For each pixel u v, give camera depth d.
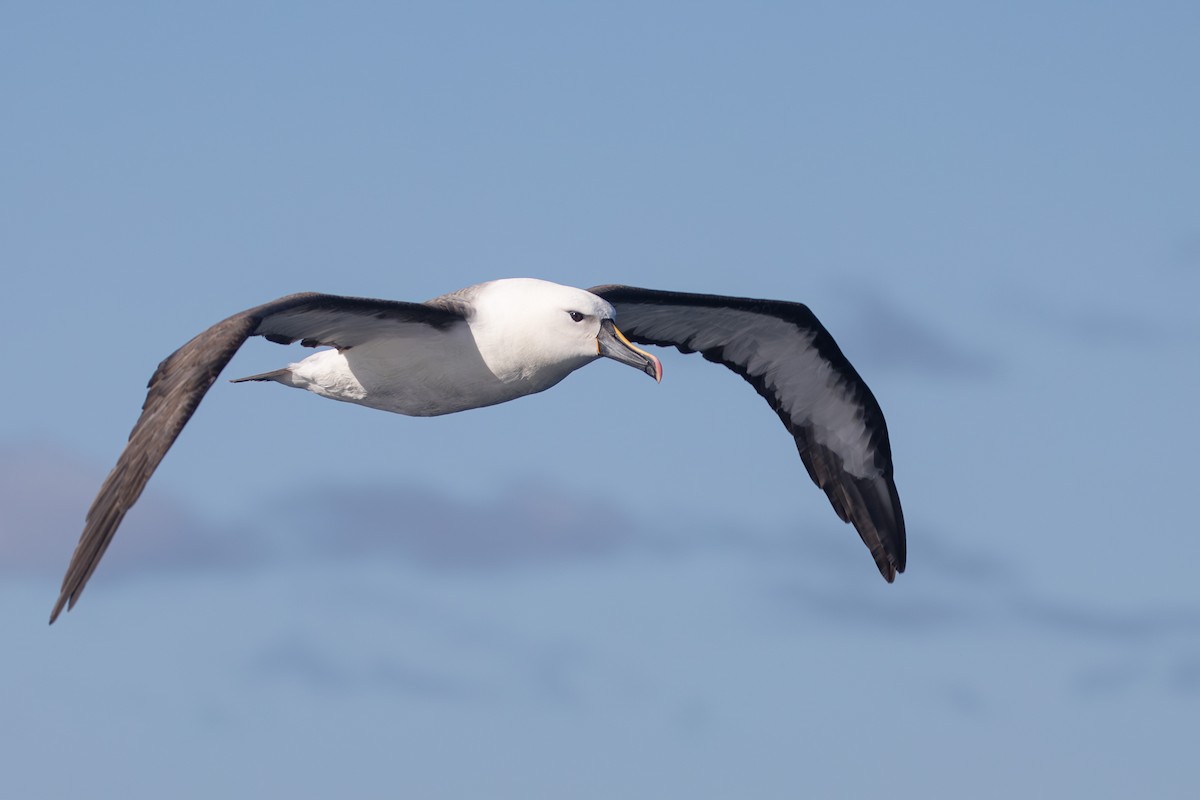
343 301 13.97
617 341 15.47
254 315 13.28
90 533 12.23
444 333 15.04
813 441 18.56
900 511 18.34
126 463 12.43
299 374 15.43
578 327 15.48
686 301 17.56
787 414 18.58
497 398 15.70
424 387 15.33
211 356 12.81
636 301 17.47
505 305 15.33
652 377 15.40
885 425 18.22
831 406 18.38
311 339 14.75
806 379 18.34
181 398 12.55
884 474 18.34
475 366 15.27
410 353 15.06
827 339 17.95
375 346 15.03
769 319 17.89
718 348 18.45
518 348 15.31
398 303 14.50
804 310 17.78
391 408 15.58
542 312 15.36
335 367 15.27
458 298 15.43
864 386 18.17
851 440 18.41
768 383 18.52
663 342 18.39
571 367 15.78
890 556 18.42
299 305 13.65
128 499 12.23
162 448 12.36
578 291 15.66
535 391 15.84
